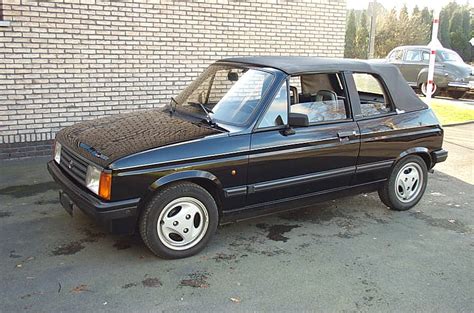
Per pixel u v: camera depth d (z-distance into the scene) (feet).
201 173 13.37
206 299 11.56
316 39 31.65
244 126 14.19
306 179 15.37
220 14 27.81
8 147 23.04
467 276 13.25
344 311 11.28
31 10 22.38
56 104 23.95
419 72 56.24
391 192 17.83
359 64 16.99
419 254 14.55
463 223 17.33
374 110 16.99
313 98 16.20
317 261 13.80
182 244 13.67
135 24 25.23
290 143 14.75
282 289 12.16
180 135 13.67
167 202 13.12
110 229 12.71
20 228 15.34
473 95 56.54
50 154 24.18
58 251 13.84
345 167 16.24
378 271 13.33
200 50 27.66
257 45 29.58
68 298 11.39
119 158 12.41
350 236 15.75
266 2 29.17
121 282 12.22
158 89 26.76
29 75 22.98
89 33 24.06
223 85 16.08
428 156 18.61
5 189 19.08
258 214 15.05
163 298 11.54
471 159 27.09
